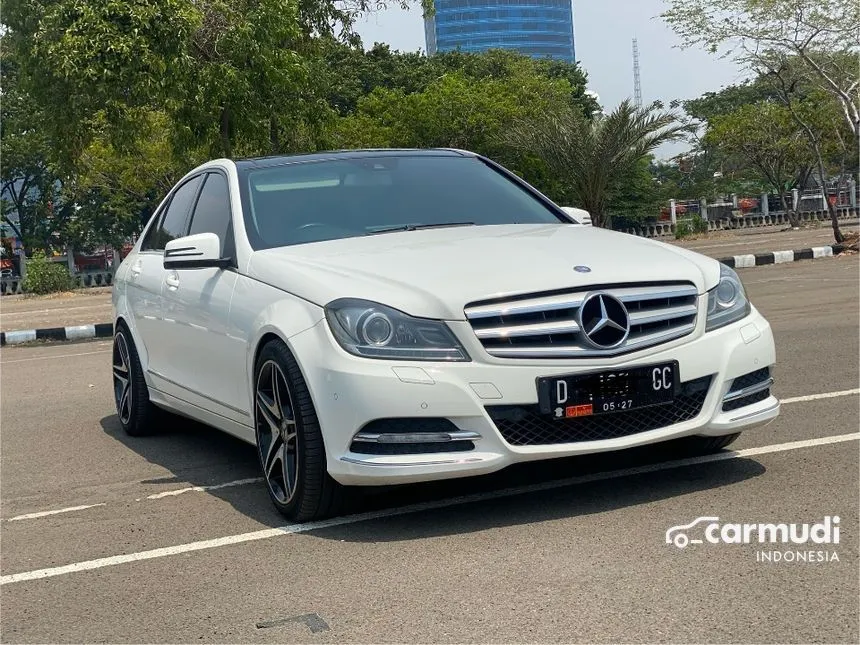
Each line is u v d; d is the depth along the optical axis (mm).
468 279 4062
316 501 4191
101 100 15164
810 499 4102
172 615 3402
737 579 3301
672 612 3066
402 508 4363
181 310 5465
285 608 3365
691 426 4207
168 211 6391
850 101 21562
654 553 3594
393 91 36844
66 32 14578
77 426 7242
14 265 45031
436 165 5688
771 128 41906
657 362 4102
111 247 54281
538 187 34906
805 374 7062
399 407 3855
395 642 3008
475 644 2943
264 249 4852
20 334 15125
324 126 18781
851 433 5180
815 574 3305
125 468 5746
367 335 3949
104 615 3467
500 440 3914
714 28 21719
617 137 24234
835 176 48344
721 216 47000
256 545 4066
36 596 3727
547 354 3961
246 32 15844
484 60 55688
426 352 3908
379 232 4961
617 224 48875
